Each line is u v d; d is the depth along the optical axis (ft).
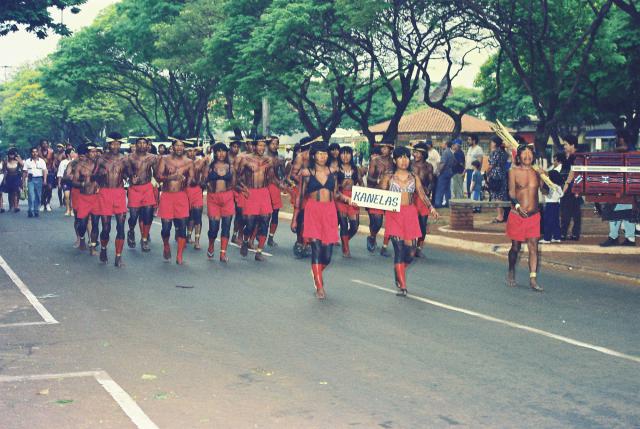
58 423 20.02
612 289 40.73
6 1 84.17
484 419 20.47
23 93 265.13
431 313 34.17
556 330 30.94
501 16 90.53
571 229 64.85
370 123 251.39
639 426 19.98
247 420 20.30
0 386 23.18
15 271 46.47
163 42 133.49
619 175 47.62
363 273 45.91
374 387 23.22
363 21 90.99
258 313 34.14
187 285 41.55
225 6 112.27
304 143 56.34
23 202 109.60
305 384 23.50
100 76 165.99
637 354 27.25
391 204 37.78
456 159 90.33
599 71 104.53
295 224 40.57
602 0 100.32
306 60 103.04
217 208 51.29
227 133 270.46
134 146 54.13
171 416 20.58
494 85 125.08
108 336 29.68
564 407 21.45
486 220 76.69
